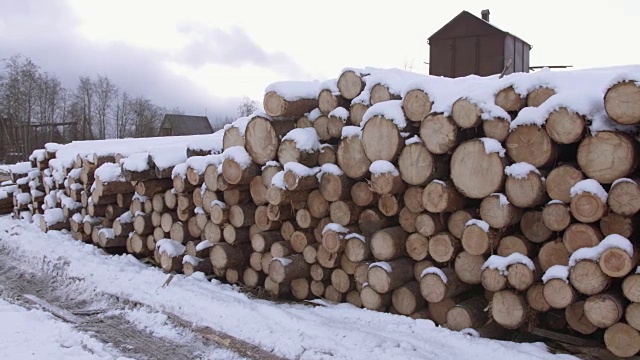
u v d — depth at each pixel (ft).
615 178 12.07
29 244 27.20
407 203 15.61
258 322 15.62
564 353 13.19
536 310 13.67
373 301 16.17
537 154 13.16
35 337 15.83
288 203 18.38
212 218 20.25
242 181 18.95
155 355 14.90
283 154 18.07
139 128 137.18
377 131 15.69
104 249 26.05
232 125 20.30
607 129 12.09
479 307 14.89
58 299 20.66
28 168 35.60
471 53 46.73
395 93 16.52
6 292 21.36
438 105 14.57
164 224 22.94
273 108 18.28
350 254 16.80
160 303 18.10
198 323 16.37
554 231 13.32
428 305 15.97
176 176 21.68
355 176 16.71
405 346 13.48
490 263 13.84
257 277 19.90
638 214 12.46
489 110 13.80
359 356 13.14
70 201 28.71
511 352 12.85
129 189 25.31
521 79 13.82
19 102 108.78
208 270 21.45
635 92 11.48
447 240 14.89
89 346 15.39
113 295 19.63
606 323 12.15
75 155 29.25
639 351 12.05
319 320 15.62
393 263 15.93
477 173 13.96
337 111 17.72
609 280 12.09
